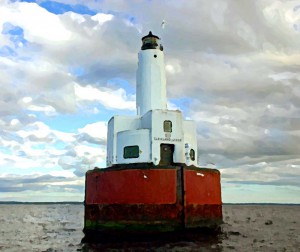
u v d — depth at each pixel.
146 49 40.44
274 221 79.50
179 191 30.52
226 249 28.64
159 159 33.38
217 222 33.69
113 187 31.30
